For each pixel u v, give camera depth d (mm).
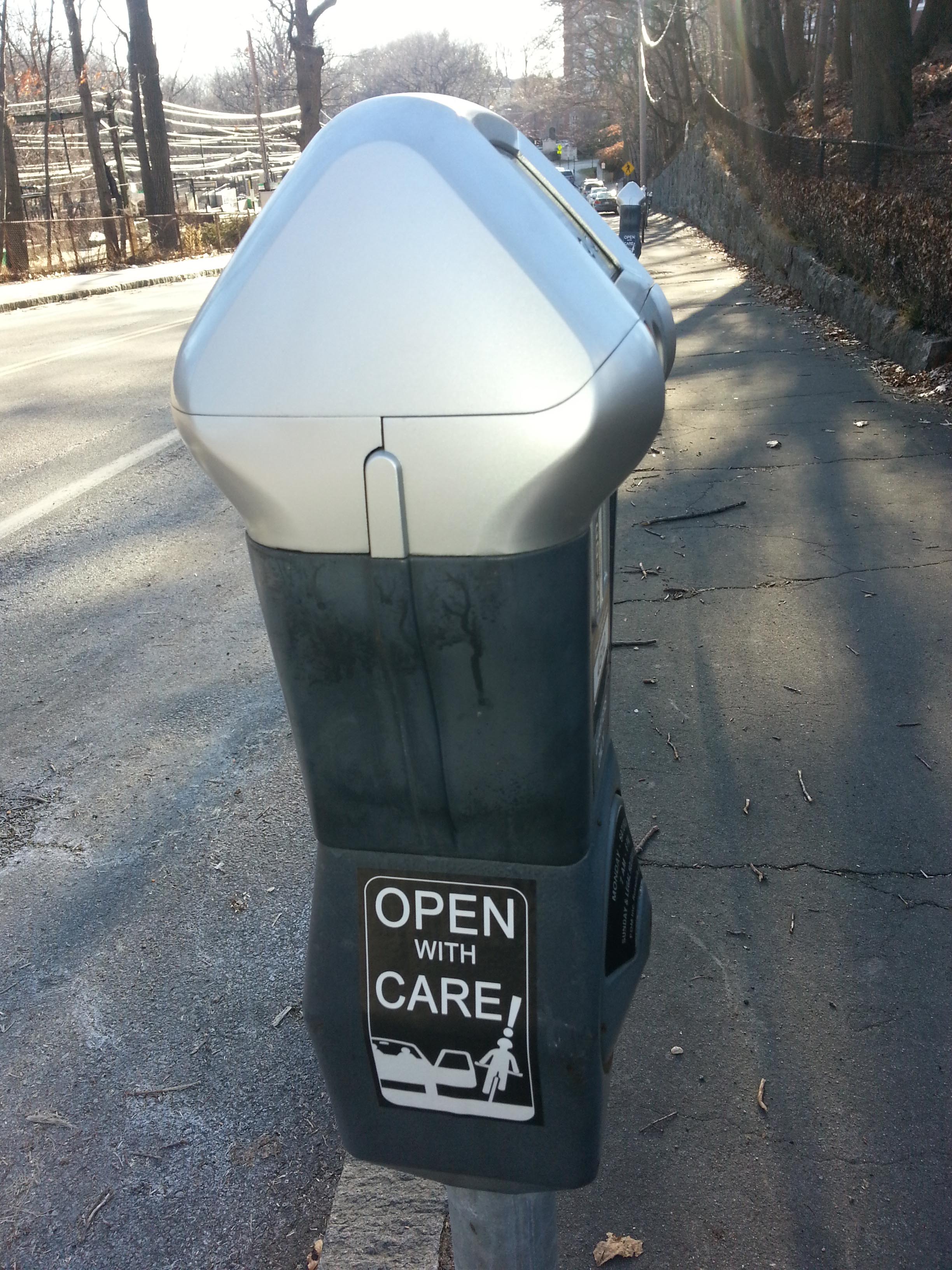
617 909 1088
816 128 17453
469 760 944
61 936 2693
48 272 22406
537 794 949
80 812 3201
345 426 836
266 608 941
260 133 40250
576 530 877
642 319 1100
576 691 923
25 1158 2086
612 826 1119
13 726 3709
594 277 887
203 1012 2422
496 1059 1019
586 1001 983
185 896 2809
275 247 854
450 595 877
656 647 3920
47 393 8914
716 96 26391
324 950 1043
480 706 920
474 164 857
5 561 5219
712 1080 2133
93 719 3723
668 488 5656
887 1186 1894
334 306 834
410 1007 1026
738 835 2873
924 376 7352
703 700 3551
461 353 809
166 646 4234
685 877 2729
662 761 3227
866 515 5031
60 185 36438
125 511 5828
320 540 884
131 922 2725
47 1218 1965
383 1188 1925
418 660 911
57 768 3438
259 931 2664
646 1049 2217
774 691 3578
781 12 22125
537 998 991
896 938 2479
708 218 22906
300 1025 2363
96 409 8211
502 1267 1133
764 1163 1951
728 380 8125
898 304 8234
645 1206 1883
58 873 2934
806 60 21875
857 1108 2053
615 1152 1988
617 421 818
